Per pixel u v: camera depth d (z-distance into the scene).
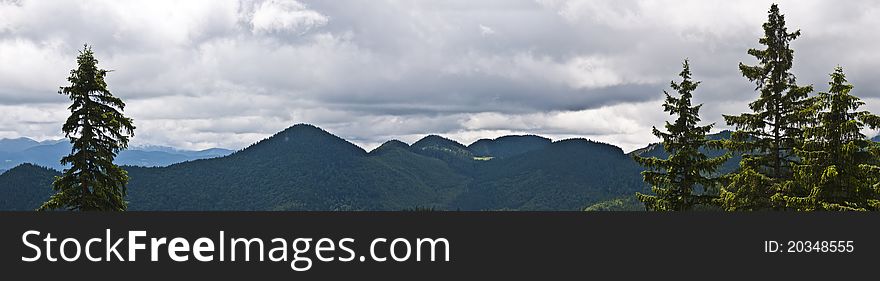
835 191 24.45
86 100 28.30
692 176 28.67
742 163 27.33
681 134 28.95
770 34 27.64
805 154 24.83
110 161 28.75
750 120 27.23
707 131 28.88
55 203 27.70
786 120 26.77
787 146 26.94
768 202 26.53
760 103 27.25
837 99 23.95
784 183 25.84
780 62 27.23
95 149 28.50
